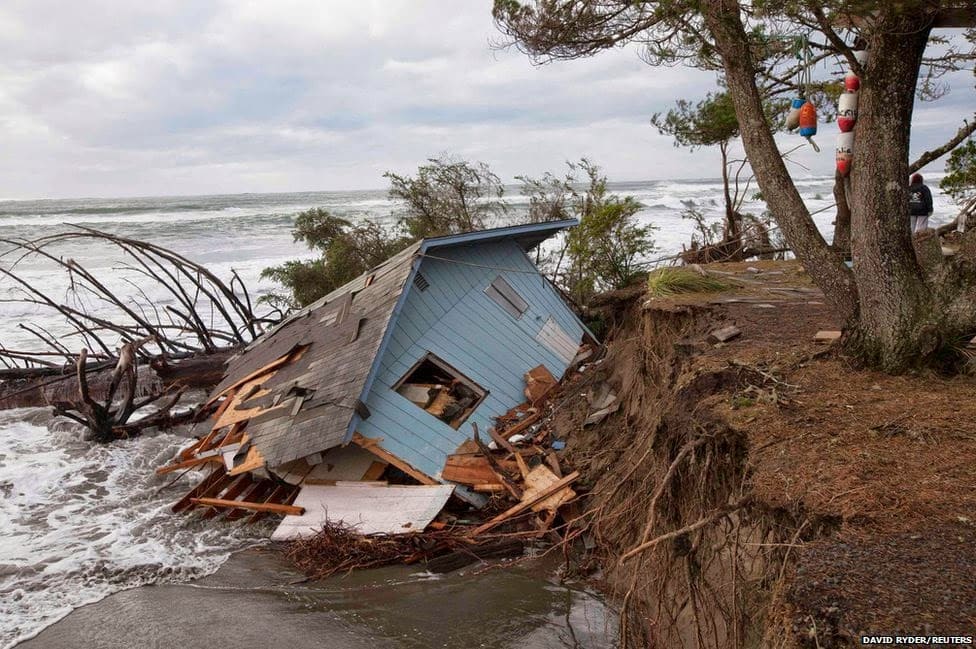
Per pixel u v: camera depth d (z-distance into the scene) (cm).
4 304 2652
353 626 776
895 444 545
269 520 1048
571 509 951
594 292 1817
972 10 622
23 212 6744
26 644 764
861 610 369
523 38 1067
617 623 747
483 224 2247
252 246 4172
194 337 2350
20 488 1216
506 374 1290
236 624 784
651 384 1020
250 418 1105
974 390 636
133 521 1074
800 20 659
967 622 351
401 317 1177
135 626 788
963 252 712
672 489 684
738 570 531
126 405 1496
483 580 855
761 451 566
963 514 441
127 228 5169
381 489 988
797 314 999
